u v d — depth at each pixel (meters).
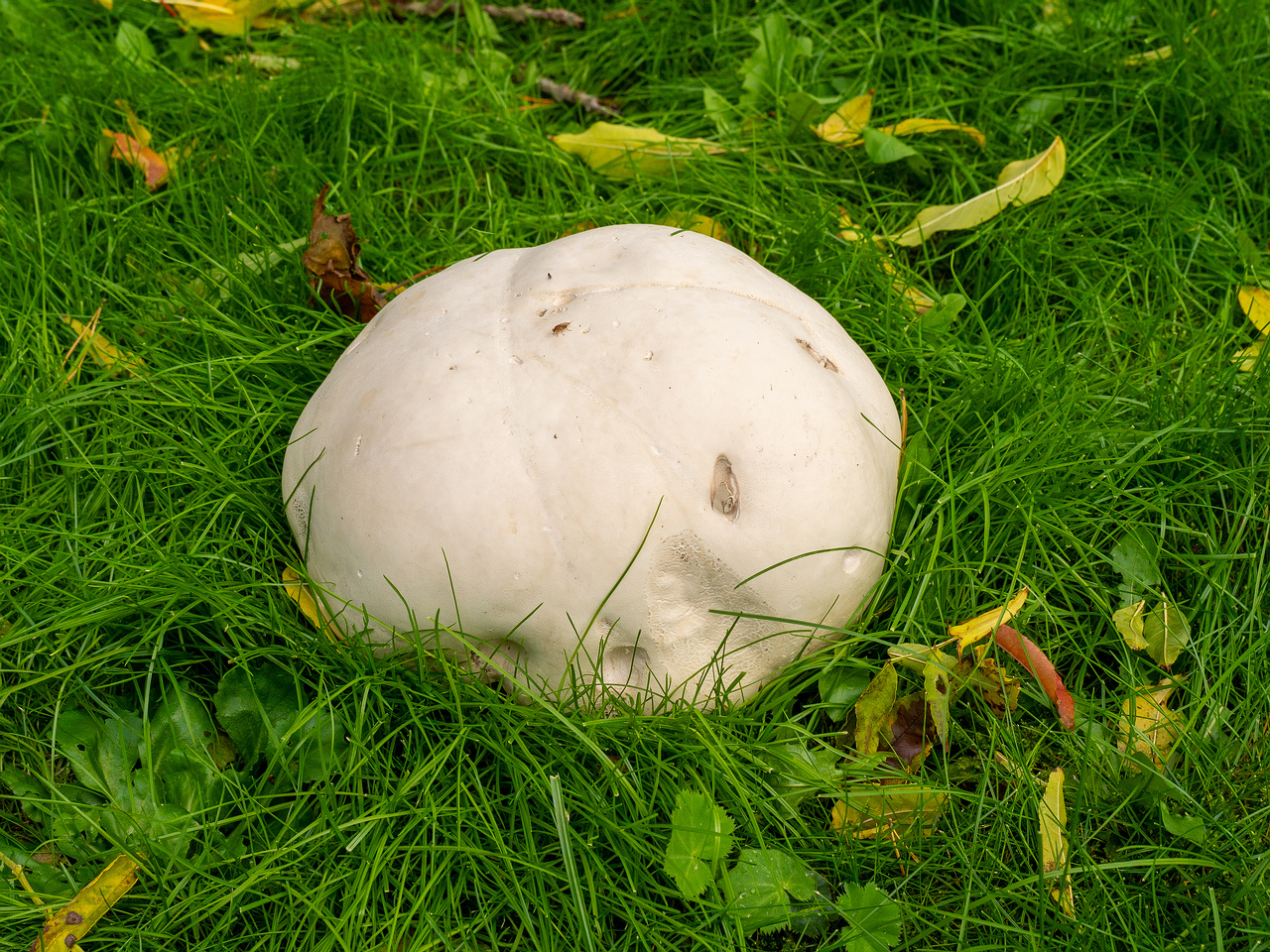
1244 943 0.81
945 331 1.00
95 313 0.99
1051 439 0.93
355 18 1.20
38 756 0.85
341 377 0.87
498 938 0.82
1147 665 0.89
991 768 0.85
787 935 0.83
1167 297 1.04
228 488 0.91
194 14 1.16
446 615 0.82
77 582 0.88
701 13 1.19
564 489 0.81
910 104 1.12
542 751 0.84
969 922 0.82
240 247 1.04
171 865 0.82
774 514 0.81
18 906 0.81
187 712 0.85
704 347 0.82
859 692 0.87
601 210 1.06
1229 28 1.10
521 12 1.21
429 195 1.10
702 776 0.84
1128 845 0.84
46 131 1.05
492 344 0.84
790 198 1.08
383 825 0.83
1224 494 0.94
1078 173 1.08
